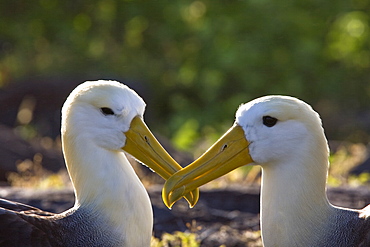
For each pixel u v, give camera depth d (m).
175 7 19.64
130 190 7.27
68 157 7.34
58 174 12.29
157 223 9.52
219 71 18.33
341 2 19.53
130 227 7.24
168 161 7.26
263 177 7.04
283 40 18.80
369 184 11.70
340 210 7.01
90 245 7.12
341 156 13.48
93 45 20.41
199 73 18.62
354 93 19.19
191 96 18.89
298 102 6.86
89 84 7.30
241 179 11.82
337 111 18.84
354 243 6.77
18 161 13.41
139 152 7.26
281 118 6.82
